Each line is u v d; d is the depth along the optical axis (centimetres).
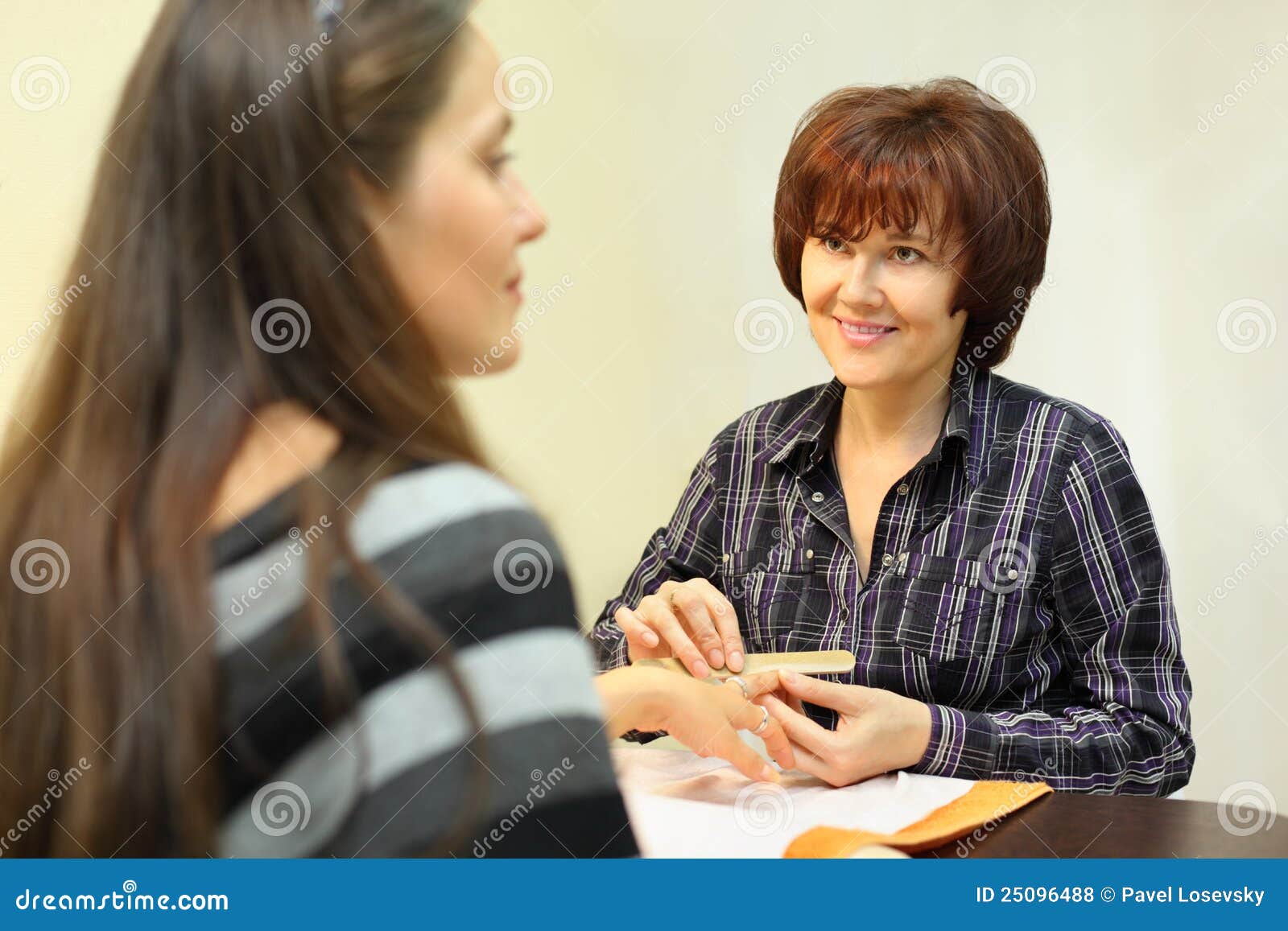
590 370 221
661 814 88
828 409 146
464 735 43
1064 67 219
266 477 46
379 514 45
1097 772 118
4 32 159
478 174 53
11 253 158
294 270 48
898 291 127
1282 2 207
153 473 46
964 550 135
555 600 47
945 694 134
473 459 50
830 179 126
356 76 49
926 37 225
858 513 143
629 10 222
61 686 46
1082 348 221
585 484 220
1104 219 219
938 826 86
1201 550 217
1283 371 212
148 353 48
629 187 224
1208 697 216
